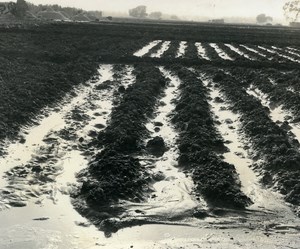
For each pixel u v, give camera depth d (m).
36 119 18.70
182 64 33.12
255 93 25.55
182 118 19.08
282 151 15.05
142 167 14.12
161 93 24.48
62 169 14.00
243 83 27.14
